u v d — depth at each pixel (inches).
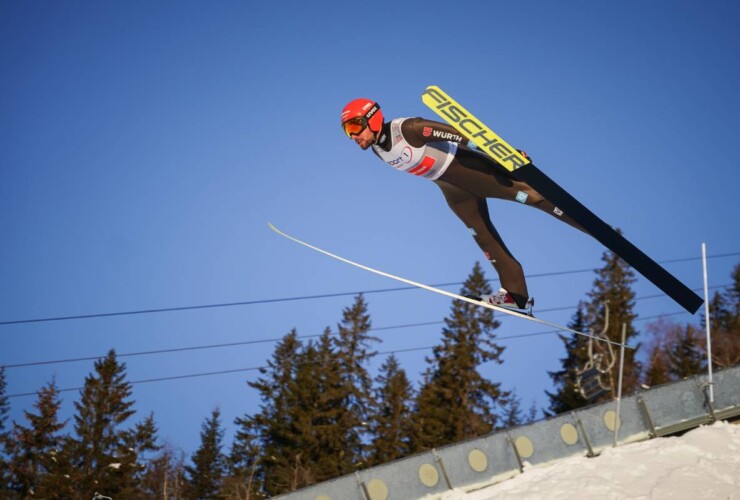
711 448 332.8
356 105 216.7
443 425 1091.9
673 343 1293.1
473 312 1252.5
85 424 1154.7
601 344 1147.3
